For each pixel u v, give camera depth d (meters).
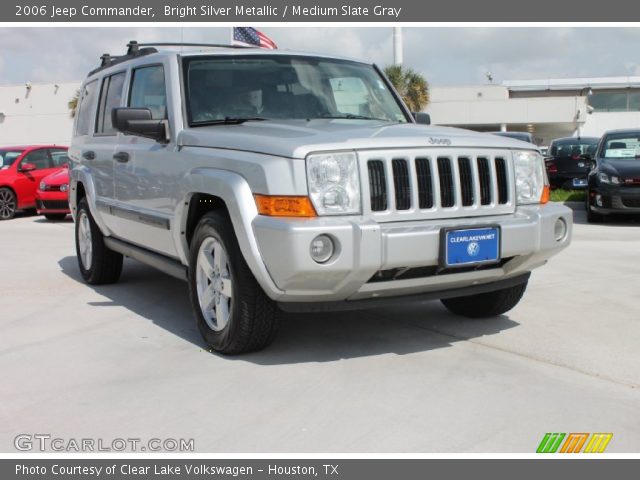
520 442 3.10
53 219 13.42
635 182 11.08
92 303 5.77
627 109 51.25
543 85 52.75
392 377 3.91
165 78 5.06
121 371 4.06
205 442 3.13
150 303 5.75
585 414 3.39
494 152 4.37
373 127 4.41
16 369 4.11
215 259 4.32
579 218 12.45
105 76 6.37
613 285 6.29
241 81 5.05
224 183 4.04
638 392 3.67
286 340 4.64
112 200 5.83
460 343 4.55
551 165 16.17
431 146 4.10
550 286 6.26
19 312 5.47
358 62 5.74
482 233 4.12
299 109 5.04
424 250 3.92
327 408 3.48
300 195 3.77
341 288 3.88
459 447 3.06
